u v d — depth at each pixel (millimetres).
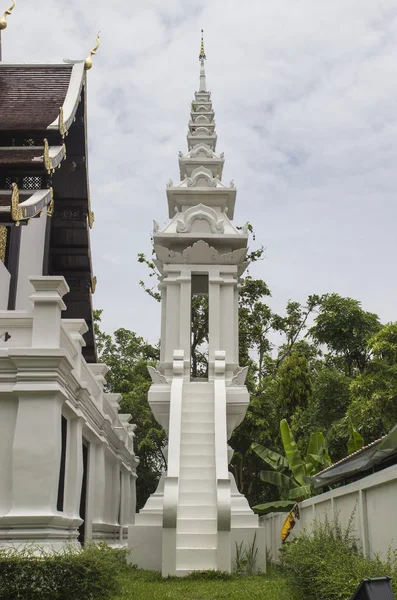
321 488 17016
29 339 9922
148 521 12258
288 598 7777
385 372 20844
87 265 22047
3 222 13828
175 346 14703
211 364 14492
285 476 17250
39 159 15906
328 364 32375
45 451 9219
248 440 28781
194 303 29703
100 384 14984
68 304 22219
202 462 12336
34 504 9047
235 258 15227
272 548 19156
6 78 19625
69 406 10414
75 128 20250
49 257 21281
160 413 13672
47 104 18250
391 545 7504
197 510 11664
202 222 15469
